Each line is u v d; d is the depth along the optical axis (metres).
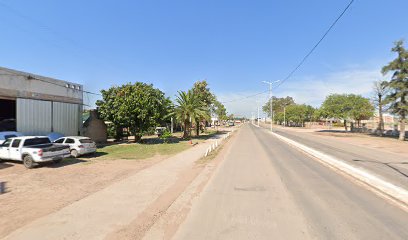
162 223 5.95
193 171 12.32
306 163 14.58
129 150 21.80
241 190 8.77
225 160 15.72
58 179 10.71
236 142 29.39
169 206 7.16
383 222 5.94
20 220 6.18
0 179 10.77
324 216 6.31
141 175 11.40
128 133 30.31
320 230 5.50
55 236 5.26
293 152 19.98
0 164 14.46
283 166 13.56
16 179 10.75
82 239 5.13
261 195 8.16
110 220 6.12
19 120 19.45
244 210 6.77
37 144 14.45
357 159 16.39
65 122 23.95
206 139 35.00
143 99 26.56
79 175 11.52
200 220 6.11
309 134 47.28
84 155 18.39
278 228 5.61
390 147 24.78
